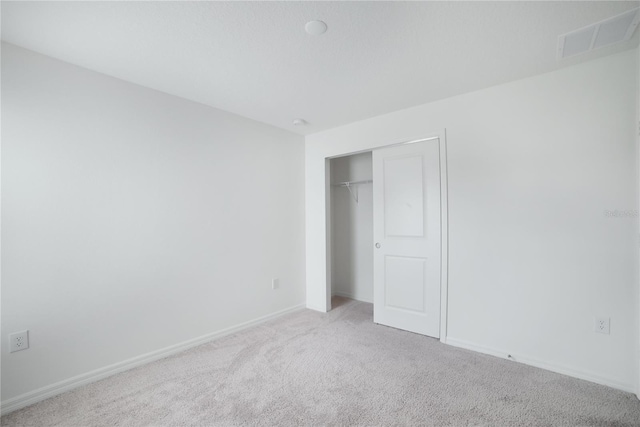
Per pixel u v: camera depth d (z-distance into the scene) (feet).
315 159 11.97
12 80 5.78
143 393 6.25
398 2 4.67
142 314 7.53
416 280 9.37
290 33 5.48
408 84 7.63
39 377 6.02
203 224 8.86
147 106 7.70
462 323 8.31
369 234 12.97
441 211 8.64
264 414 5.57
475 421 5.33
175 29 5.34
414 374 6.91
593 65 6.49
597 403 5.77
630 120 6.15
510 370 7.02
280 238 11.22
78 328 6.53
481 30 5.41
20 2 4.56
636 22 5.19
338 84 7.61
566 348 6.83
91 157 6.76
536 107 7.16
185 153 8.46
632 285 6.14
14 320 5.77
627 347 6.18
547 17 5.05
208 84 7.58
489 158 7.83
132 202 7.39
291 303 11.60
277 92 8.09
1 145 5.67
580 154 6.65
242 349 8.32
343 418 5.44
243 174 9.99
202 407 5.78
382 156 10.12
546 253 7.06
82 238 6.61
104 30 5.35
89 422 5.38
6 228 5.72
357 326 10.06
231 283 9.55
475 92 8.03
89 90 6.75
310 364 7.43
